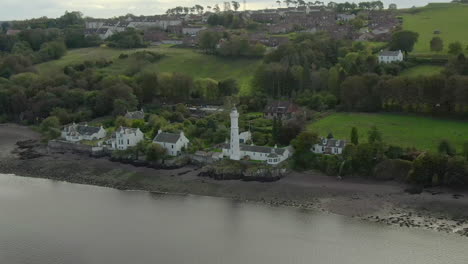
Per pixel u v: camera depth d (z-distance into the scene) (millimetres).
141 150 191125
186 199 157000
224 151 185250
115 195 162000
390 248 118438
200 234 130375
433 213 135875
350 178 163625
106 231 133250
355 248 119438
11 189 170000
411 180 154125
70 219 142000
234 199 155250
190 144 195875
